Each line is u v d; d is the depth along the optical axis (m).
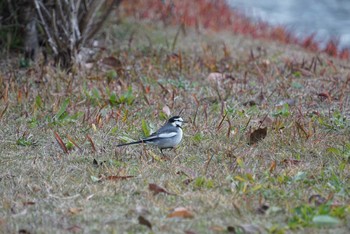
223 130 12.26
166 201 9.29
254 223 8.58
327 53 20.59
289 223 8.44
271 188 9.66
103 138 11.84
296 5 32.53
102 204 9.19
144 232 8.34
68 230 8.39
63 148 11.18
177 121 11.25
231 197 9.34
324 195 9.45
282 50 19.52
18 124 12.54
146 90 14.45
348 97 14.40
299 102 14.08
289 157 11.02
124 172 10.25
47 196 9.50
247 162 10.76
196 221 8.63
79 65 15.84
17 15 16.98
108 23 19.00
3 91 14.07
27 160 10.84
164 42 19.09
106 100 13.80
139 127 12.44
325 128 12.48
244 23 23.30
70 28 15.82
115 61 16.33
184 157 11.07
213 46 19.09
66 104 12.85
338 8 32.09
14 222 8.65
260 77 15.84
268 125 12.48
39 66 15.71
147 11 22.02
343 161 10.84
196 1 24.39
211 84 15.27
